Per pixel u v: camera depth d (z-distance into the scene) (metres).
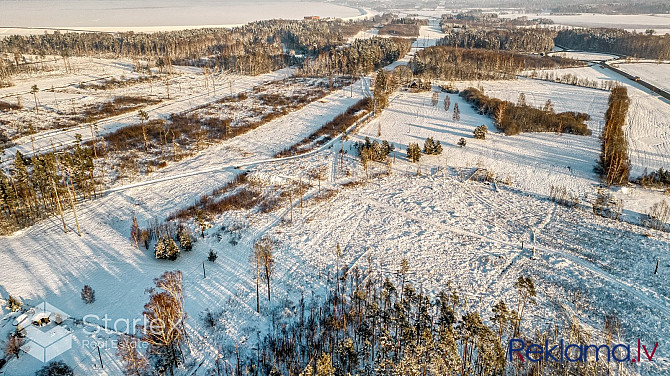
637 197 78.38
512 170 90.88
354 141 106.25
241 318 50.12
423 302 47.56
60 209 65.56
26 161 88.25
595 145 104.06
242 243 64.88
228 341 46.75
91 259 58.34
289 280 57.09
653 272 57.66
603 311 51.78
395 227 70.00
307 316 50.66
